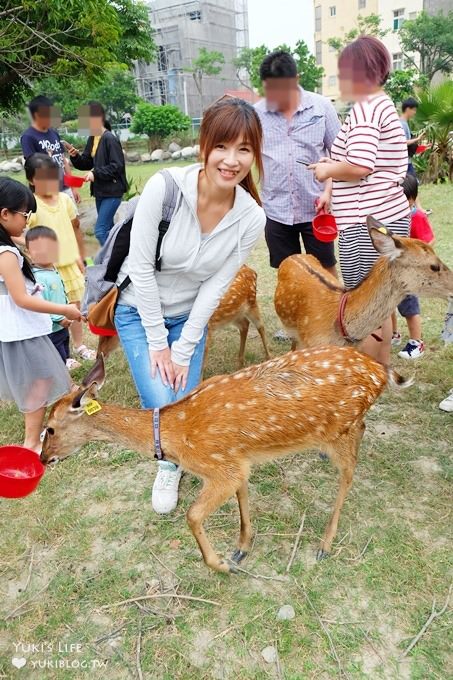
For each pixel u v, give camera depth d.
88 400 2.65
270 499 3.17
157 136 33.62
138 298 2.77
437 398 4.03
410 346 4.55
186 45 58.06
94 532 3.02
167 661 2.32
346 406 2.66
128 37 16.20
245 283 4.33
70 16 9.65
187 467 2.64
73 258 4.91
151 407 2.94
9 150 30.94
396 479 3.26
